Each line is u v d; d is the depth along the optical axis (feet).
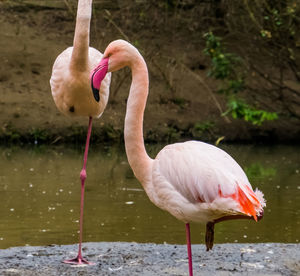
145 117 56.85
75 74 26.02
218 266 22.77
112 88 59.47
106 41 64.34
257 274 21.94
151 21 67.15
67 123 54.39
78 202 32.81
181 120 57.36
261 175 40.27
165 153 18.29
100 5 66.59
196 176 17.22
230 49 66.08
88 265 22.86
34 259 23.47
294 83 65.36
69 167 42.57
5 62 61.21
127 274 21.84
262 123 58.23
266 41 60.64
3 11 68.33
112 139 54.34
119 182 38.01
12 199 33.06
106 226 28.48
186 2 67.31
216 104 60.54
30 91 58.13
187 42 67.87
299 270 22.48
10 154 47.60
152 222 29.45
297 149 52.95
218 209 16.98
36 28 67.10
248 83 63.93
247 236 27.55
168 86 61.52
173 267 22.62
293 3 57.31
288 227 28.68
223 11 67.21
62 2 69.41
